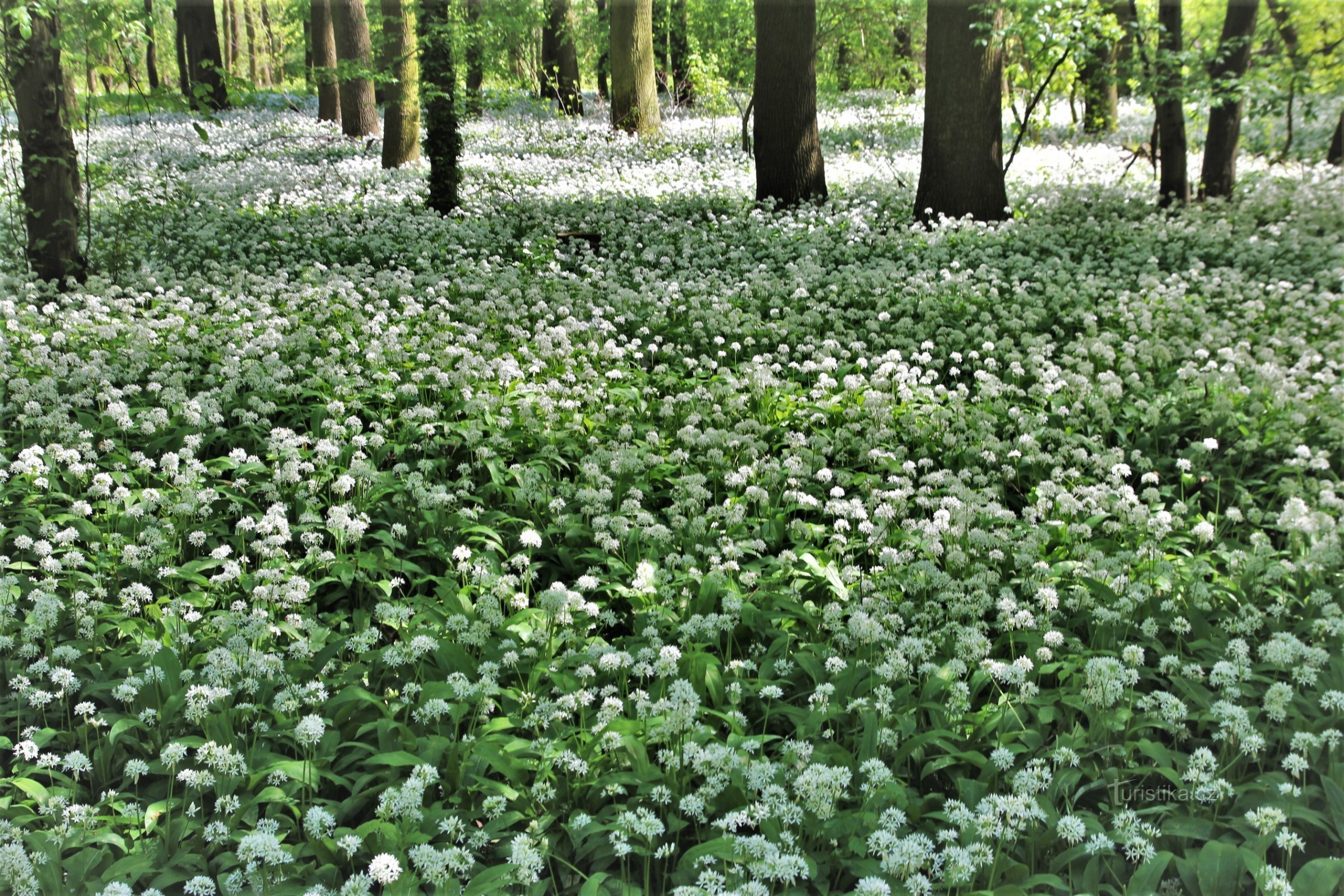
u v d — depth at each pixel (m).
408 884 3.29
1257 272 11.87
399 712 4.40
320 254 13.77
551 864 3.63
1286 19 18.70
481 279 11.82
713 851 3.35
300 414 7.76
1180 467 6.66
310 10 29.86
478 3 23.53
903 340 9.27
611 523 5.81
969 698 4.34
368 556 5.50
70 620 5.08
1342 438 7.01
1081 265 12.20
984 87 14.45
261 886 3.36
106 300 10.67
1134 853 3.43
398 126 21.75
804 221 15.02
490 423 7.41
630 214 15.67
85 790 4.07
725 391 8.21
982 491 6.52
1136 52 15.86
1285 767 3.79
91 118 12.21
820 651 4.74
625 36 26.00
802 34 15.83
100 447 7.01
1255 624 4.81
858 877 3.49
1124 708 4.27
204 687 4.09
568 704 4.14
